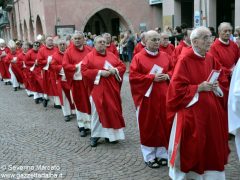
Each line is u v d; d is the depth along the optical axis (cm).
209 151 434
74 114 903
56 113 940
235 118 434
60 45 827
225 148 444
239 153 459
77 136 721
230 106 438
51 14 2445
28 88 1230
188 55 433
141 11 2598
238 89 423
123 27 2655
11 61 1359
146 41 539
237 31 839
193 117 427
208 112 428
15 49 1473
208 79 428
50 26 2452
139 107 537
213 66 455
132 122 805
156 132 535
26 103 1109
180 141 435
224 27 651
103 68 630
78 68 700
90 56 637
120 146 645
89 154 614
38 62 1002
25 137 734
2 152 645
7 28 4575
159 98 527
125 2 2561
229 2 1820
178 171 448
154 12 2608
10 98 1219
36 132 768
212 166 438
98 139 664
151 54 538
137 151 615
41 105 1061
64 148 652
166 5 2161
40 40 1155
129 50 1875
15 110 1010
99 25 2952
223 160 439
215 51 659
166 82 534
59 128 789
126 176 518
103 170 543
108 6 2539
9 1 4034
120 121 642
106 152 618
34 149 655
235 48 670
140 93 532
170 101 435
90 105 695
